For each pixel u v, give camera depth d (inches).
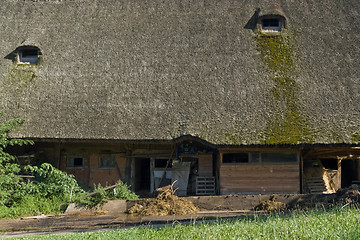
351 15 723.4
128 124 604.4
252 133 566.9
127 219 486.6
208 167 647.1
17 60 714.8
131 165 679.1
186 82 641.6
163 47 698.8
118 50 705.0
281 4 750.5
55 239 359.3
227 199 534.9
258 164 608.1
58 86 665.0
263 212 484.7
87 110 627.2
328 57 653.9
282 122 573.9
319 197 508.7
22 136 608.1
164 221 448.1
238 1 761.6
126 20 754.8
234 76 638.5
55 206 573.9
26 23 777.6
